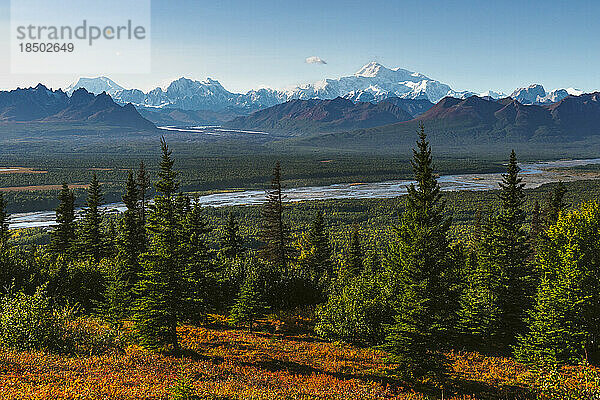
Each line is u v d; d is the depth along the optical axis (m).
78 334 29.88
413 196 32.66
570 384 24.36
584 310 34.50
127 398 19.02
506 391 28.56
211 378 25.55
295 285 54.66
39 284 43.16
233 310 42.66
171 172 39.97
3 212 67.81
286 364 31.50
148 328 30.84
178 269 32.09
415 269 30.36
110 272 45.72
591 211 38.12
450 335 30.97
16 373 21.22
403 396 26.36
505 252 42.59
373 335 38.16
